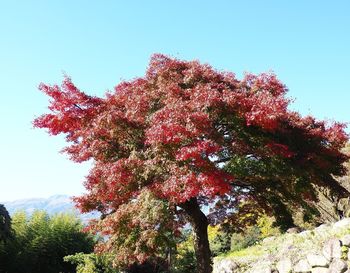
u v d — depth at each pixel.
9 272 21.00
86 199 13.80
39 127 13.41
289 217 14.73
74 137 13.72
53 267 22.55
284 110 11.88
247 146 11.91
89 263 19.02
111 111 12.46
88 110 13.41
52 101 13.41
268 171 12.16
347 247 7.35
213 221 15.35
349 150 16.22
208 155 10.84
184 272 21.22
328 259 7.46
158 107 12.92
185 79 13.24
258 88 13.16
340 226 8.25
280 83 13.39
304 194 12.92
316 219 17.70
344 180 17.52
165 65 14.14
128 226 11.71
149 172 11.13
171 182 10.45
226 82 13.85
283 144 12.19
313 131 12.84
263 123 11.07
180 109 11.36
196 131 10.71
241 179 13.00
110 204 13.60
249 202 15.16
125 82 14.70
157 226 11.23
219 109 11.63
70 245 23.44
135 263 19.69
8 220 21.62
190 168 10.67
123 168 11.41
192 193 10.13
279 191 13.39
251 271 8.52
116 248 12.77
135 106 12.53
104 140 12.55
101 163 12.55
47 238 22.75
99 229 12.65
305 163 12.14
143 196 11.18
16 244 21.88
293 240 8.71
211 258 12.95
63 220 24.72
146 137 11.91
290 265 8.02
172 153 10.95
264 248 9.16
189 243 22.48
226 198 15.06
